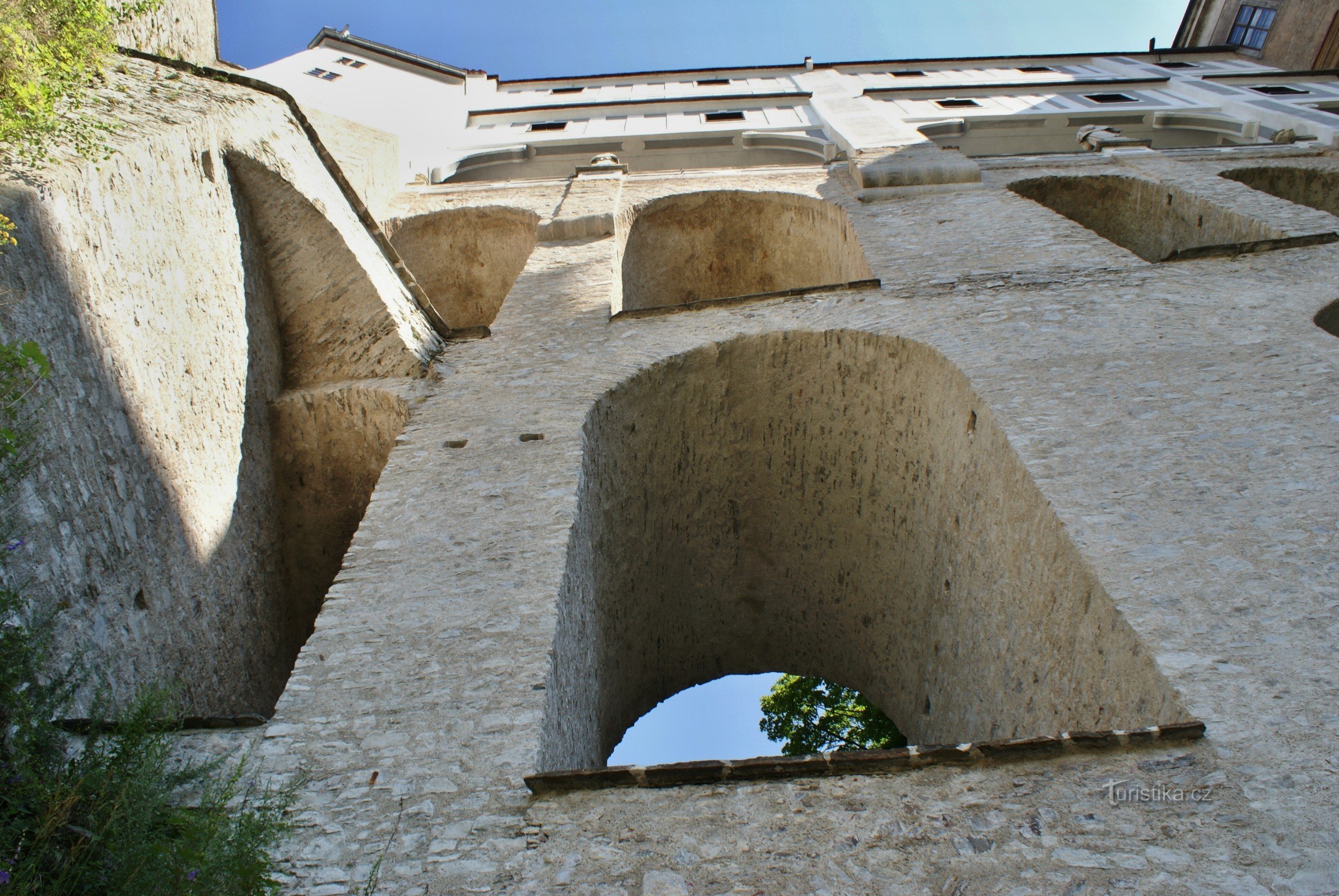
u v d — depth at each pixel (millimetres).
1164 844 4250
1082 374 8102
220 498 8242
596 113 21484
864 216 13078
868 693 10289
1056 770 4668
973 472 8055
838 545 10320
